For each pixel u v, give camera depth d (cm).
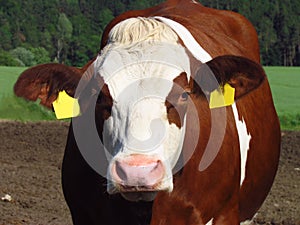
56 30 6019
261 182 543
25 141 1527
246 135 493
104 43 531
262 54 6631
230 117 467
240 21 595
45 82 432
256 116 523
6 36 6038
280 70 5038
